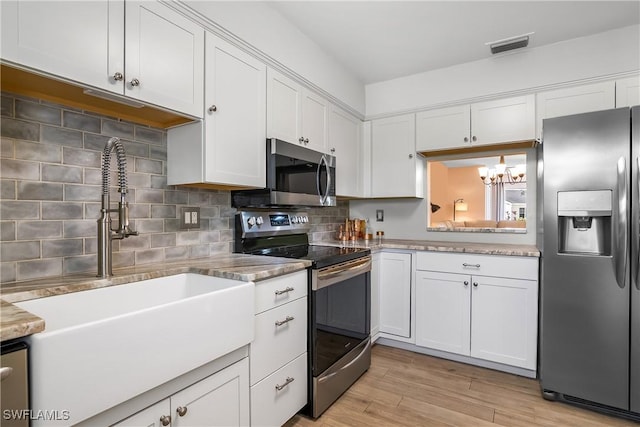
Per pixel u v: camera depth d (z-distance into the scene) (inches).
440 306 99.1
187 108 61.3
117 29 51.1
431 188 146.8
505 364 90.3
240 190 83.9
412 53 103.9
